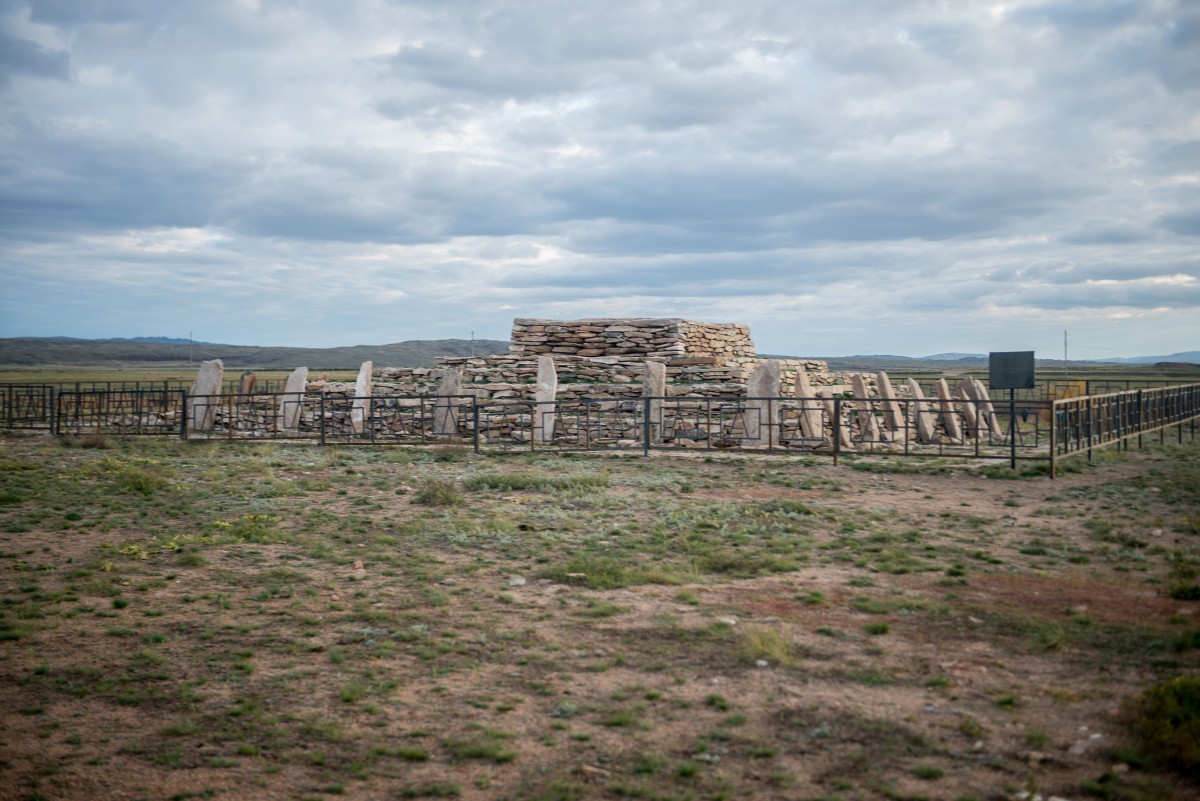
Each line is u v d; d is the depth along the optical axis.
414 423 27.88
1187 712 5.70
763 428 23.83
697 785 5.35
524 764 5.72
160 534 12.63
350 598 9.63
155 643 8.12
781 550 11.81
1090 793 5.05
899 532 12.96
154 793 5.40
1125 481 17.92
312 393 28.08
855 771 5.47
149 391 30.02
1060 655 7.46
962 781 5.29
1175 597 9.20
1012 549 11.85
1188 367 154.00
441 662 7.64
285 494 16.16
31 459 20.58
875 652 7.69
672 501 15.65
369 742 6.10
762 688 6.92
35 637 8.19
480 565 11.13
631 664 7.53
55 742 6.11
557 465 20.42
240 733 6.26
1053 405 18.53
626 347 29.98
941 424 29.05
